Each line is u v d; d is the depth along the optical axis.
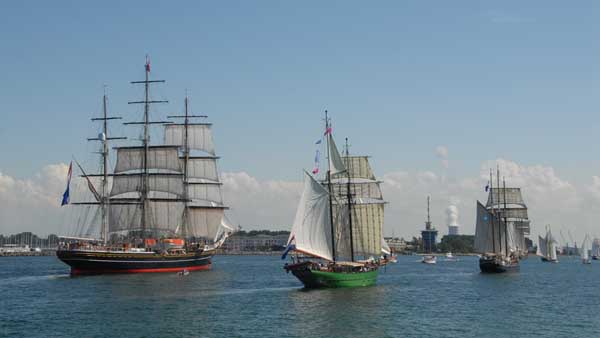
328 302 100.06
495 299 110.12
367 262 126.00
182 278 149.25
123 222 180.38
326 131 118.56
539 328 79.56
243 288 123.00
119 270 158.38
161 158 182.50
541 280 159.88
